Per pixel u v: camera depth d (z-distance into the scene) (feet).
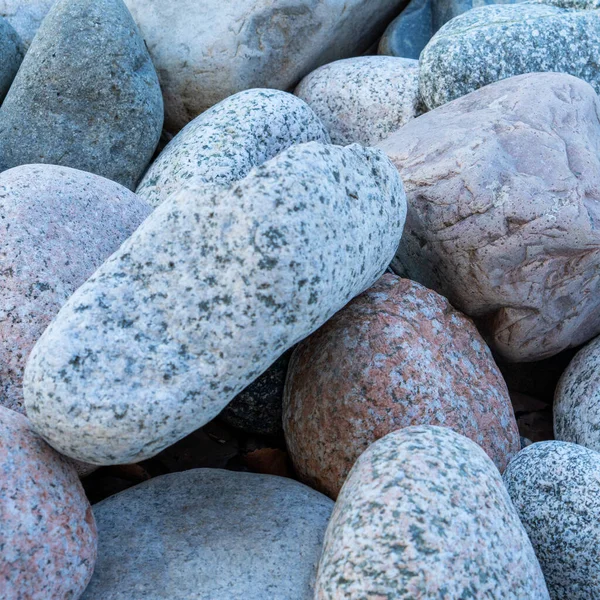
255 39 4.03
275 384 3.34
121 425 2.67
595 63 3.69
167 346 2.70
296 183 2.72
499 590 2.61
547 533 2.92
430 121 3.43
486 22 3.74
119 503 3.03
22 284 3.00
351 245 2.83
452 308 3.23
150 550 2.89
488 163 3.16
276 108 3.65
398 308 3.15
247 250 2.69
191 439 3.42
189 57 4.06
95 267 3.11
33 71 3.76
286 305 2.72
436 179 3.20
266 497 3.03
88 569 2.72
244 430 3.43
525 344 3.34
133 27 3.85
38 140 3.76
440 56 3.67
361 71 4.00
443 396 3.06
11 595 2.61
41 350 2.70
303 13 4.03
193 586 2.81
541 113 3.26
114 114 3.77
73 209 3.15
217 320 2.70
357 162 2.90
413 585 2.56
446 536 2.61
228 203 2.70
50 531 2.66
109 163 3.80
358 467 2.78
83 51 3.73
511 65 3.65
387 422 3.03
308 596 2.80
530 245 3.15
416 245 3.32
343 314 3.14
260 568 2.85
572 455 2.97
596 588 2.86
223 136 3.58
